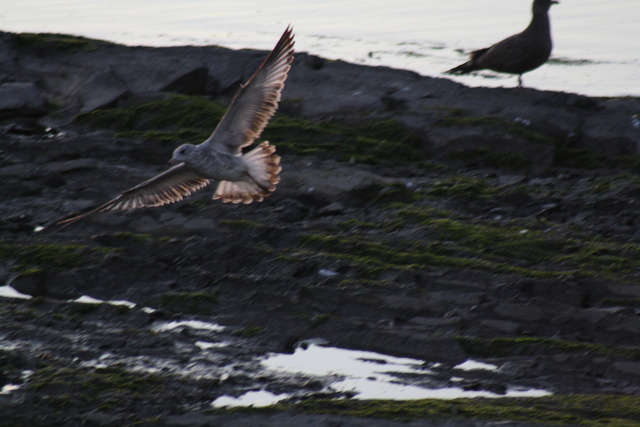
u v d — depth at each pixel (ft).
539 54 70.85
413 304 45.09
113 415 36.09
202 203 57.26
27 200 59.36
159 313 45.52
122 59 81.76
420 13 113.50
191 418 35.63
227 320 45.29
